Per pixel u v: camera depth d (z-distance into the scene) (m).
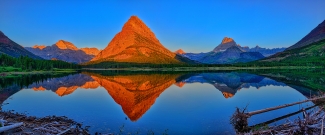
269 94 42.47
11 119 22.12
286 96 39.72
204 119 23.94
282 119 23.44
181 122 23.03
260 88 52.28
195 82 73.88
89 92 50.59
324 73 107.31
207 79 87.12
